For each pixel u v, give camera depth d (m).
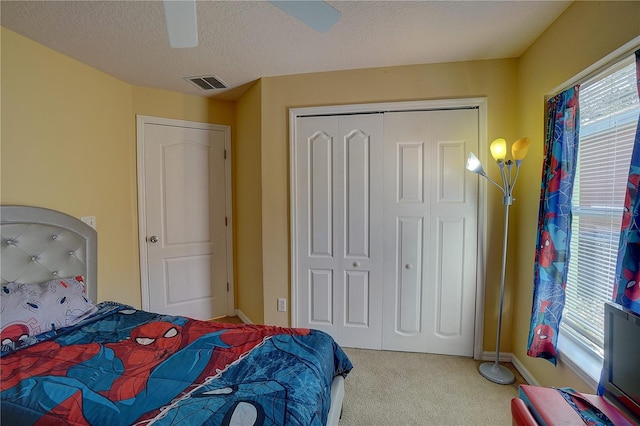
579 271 1.72
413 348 2.52
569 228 1.68
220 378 1.21
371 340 2.57
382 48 2.12
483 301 2.38
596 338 1.58
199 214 3.08
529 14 1.74
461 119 2.36
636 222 1.15
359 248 2.55
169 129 2.90
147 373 1.25
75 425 0.99
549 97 1.92
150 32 1.88
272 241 2.66
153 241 2.87
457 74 2.34
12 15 1.68
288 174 2.61
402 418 1.75
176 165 2.95
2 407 1.07
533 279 1.96
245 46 2.07
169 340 1.54
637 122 1.26
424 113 2.40
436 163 2.41
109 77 2.50
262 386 1.16
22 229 1.84
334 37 1.97
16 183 1.85
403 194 2.46
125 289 2.67
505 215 2.15
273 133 2.60
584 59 1.55
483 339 2.40
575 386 1.58
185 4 1.07
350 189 2.54
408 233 2.47
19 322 1.54
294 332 1.67
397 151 2.46
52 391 1.13
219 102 3.12
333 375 1.59
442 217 2.42
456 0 1.62
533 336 1.81
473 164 2.04
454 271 2.42
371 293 2.55
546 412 1.13
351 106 2.47
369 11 1.70
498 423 1.72
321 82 2.51
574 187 1.74
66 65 2.14
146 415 1.00
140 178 2.78
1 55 1.78
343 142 2.53
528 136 2.11
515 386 2.05
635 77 1.35
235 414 1.00
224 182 3.19
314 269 2.62
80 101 2.25
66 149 2.14
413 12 1.71
